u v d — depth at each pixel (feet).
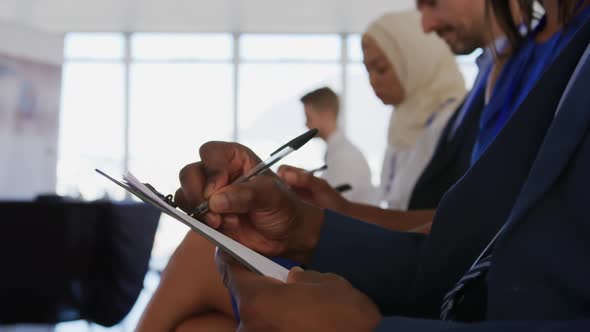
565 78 1.89
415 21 8.38
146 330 3.42
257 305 1.40
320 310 1.37
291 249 2.33
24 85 23.24
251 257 1.66
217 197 1.94
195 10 39.47
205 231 1.66
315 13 40.19
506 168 2.05
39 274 10.48
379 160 44.04
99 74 43.70
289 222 2.20
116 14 39.91
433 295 2.27
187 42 44.09
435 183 5.34
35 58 23.63
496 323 1.21
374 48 8.39
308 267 2.39
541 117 1.95
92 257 11.00
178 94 44.01
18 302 10.41
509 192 2.05
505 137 2.06
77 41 43.62
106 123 43.57
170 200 2.10
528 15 3.12
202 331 3.38
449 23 5.55
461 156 5.06
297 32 44.16
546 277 1.40
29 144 23.40
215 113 44.16
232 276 1.61
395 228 3.91
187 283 3.41
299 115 44.37
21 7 37.86
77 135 43.24
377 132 44.19
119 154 43.42
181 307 3.41
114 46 43.86
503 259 1.47
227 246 1.65
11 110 22.80
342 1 37.76
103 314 11.15
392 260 2.39
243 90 44.34
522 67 3.14
